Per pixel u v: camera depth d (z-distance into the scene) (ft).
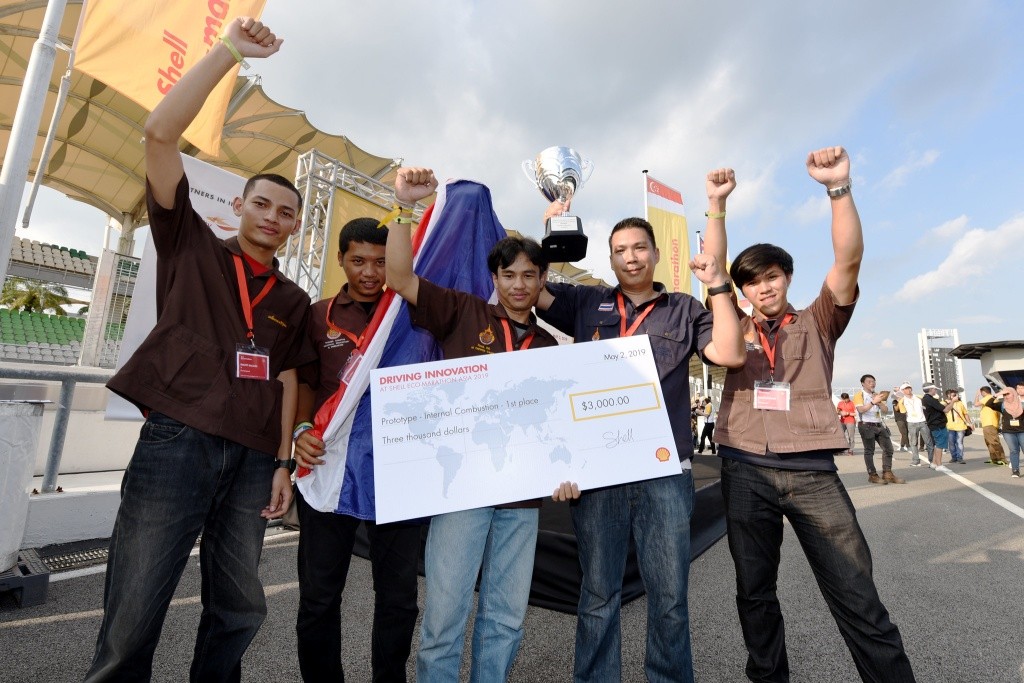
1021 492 21.45
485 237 6.93
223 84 13.57
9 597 8.17
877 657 5.16
